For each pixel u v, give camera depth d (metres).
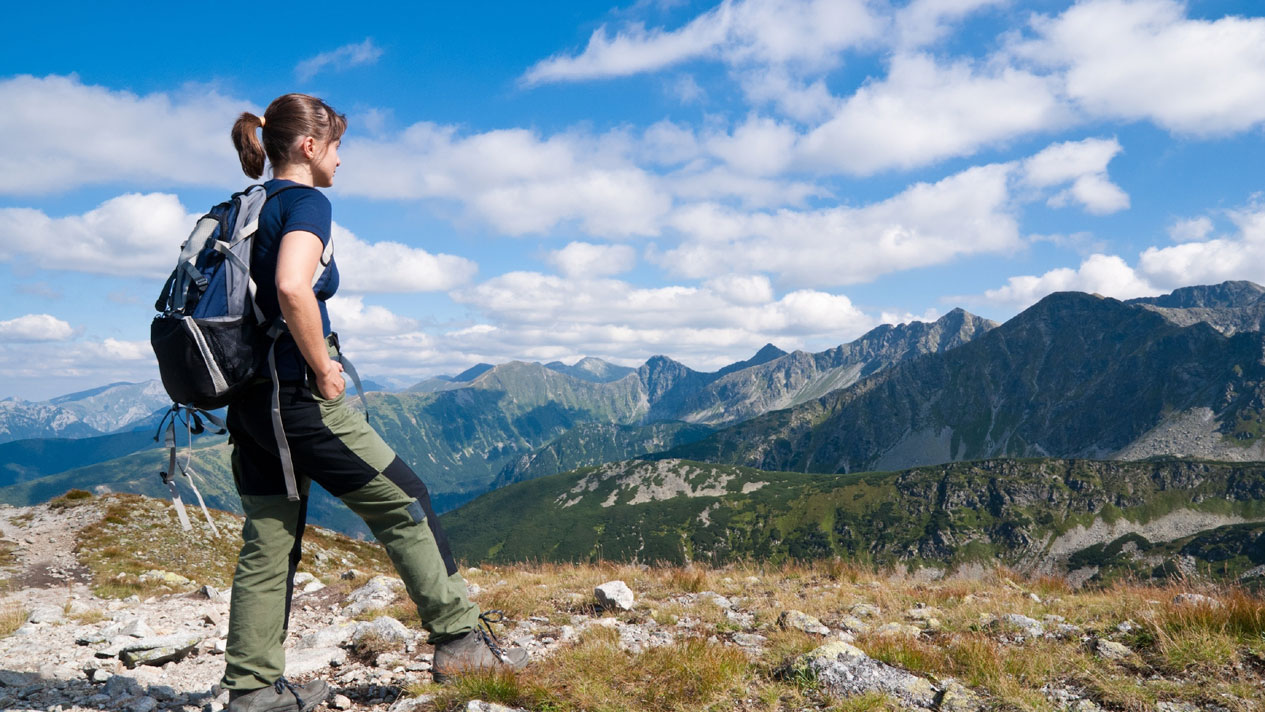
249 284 2.88
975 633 5.75
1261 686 3.87
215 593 9.46
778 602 7.54
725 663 4.14
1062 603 7.30
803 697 3.85
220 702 4.02
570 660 4.10
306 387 3.05
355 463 3.21
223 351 2.79
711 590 8.83
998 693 3.95
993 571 9.97
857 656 4.24
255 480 3.25
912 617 7.00
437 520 3.66
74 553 24.41
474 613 3.79
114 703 4.01
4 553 23.70
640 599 7.80
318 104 3.36
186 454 2.94
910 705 3.77
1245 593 5.27
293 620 7.68
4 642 5.74
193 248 2.88
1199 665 4.29
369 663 4.89
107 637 5.75
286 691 3.40
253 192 3.09
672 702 3.60
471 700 3.41
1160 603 6.02
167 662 5.28
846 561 10.84
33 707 3.92
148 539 28.02
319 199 3.10
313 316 2.78
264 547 3.28
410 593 3.62
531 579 9.74
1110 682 4.08
